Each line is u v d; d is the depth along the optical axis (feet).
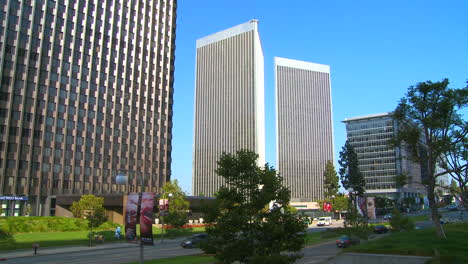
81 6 341.82
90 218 179.42
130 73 377.91
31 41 299.58
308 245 152.97
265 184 65.10
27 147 287.07
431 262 84.53
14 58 287.07
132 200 71.97
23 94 288.92
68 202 272.51
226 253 62.13
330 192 418.51
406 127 133.18
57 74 314.55
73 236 183.21
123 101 366.63
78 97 326.85
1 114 274.77
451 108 121.49
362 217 147.02
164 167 396.16
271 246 62.08
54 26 317.01
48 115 304.09
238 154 67.10
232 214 61.46
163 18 423.64
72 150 317.01
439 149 124.57
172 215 199.41
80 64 333.01
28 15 300.81
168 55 422.82
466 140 122.93
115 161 350.23
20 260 116.67
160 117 401.70
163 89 410.52
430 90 123.75
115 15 372.17
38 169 291.58
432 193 128.36
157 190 383.45
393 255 98.78
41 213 288.71
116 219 255.50
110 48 361.92
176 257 113.70
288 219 63.21
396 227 197.16
